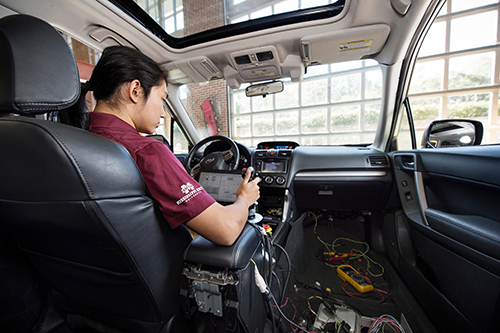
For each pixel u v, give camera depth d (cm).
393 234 159
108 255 51
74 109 60
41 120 42
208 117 630
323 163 175
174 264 63
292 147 198
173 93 213
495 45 458
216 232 58
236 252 61
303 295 144
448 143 135
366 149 188
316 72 601
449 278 99
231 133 685
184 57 169
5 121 42
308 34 140
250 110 667
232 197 143
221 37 152
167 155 58
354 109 575
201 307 63
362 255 181
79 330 80
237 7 157
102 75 61
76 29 136
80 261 57
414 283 128
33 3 110
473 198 100
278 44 150
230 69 178
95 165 43
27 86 47
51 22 126
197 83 209
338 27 133
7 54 45
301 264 173
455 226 96
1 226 63
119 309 64
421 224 122
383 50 149
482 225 87
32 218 47
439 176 116
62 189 42
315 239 203
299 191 185
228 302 60
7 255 69
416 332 111
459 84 492
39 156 40
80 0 114
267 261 88
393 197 165
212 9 155
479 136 120
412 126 182
